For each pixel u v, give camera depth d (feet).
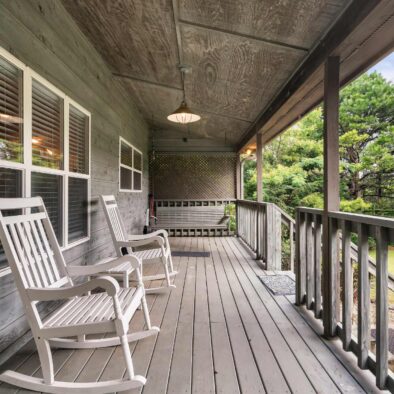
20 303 7.04
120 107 16.98
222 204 27.02
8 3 6.63
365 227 6.04
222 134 24.09
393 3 5.71
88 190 11.68
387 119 34.12
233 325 8.05
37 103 8.18
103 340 6.91
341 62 8.16
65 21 9.70
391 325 12.97
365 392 5.33
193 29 9.50
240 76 12.12
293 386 5.49
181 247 20.03
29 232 6.47
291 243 13.91
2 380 5.59
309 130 46.26
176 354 6.58
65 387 5.35
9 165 6.66
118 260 7.23
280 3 7.20
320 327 7.96
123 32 10.94
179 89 15.81
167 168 27.20
